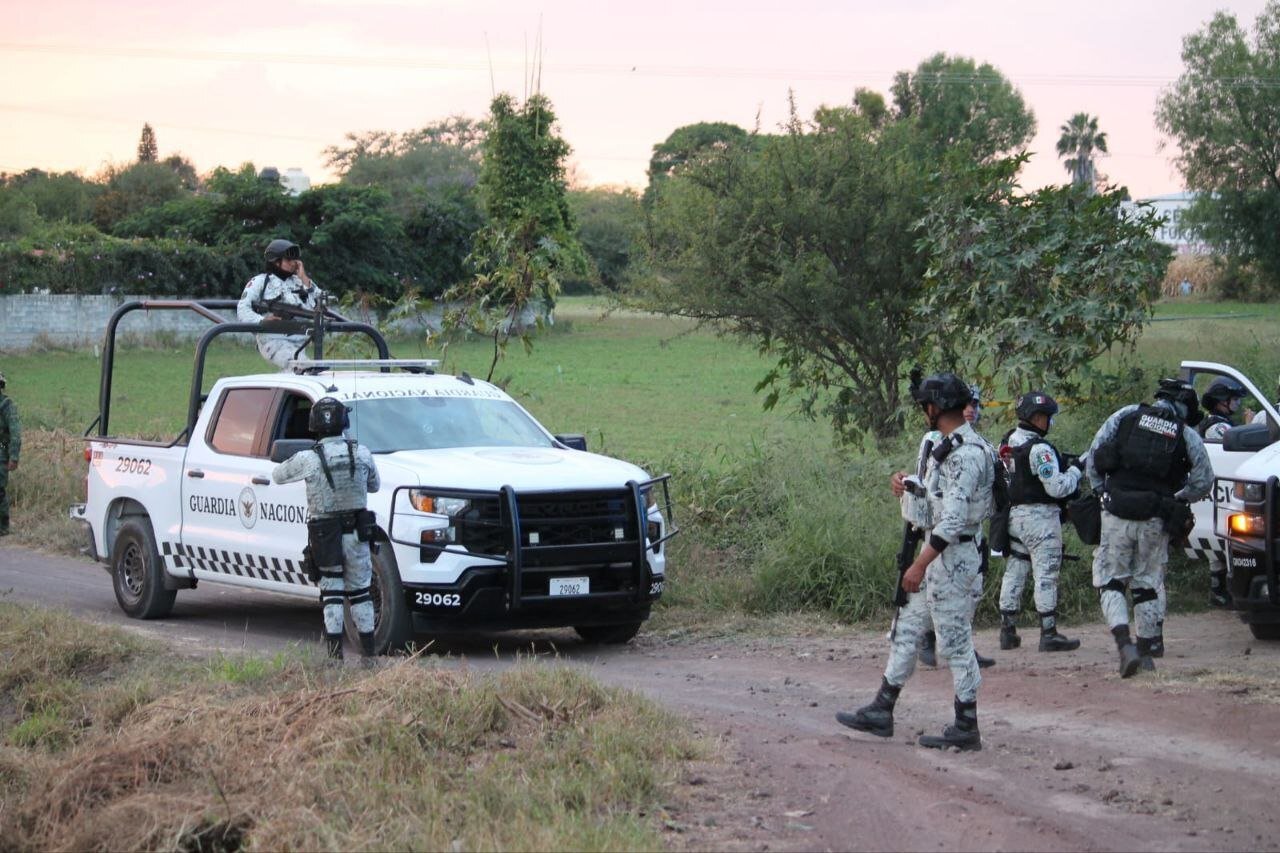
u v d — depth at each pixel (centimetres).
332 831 801
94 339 7369
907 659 1028
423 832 795
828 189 2272
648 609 1457
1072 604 1661
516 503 1357
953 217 2075
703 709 1150
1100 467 1286
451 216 8581
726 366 7019
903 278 2277
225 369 6212
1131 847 798
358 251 8256
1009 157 2156
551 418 4269
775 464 1953
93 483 1791
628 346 8525
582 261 2450
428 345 2253
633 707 1054
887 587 1611
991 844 796
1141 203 2070
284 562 1476
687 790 894
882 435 2309
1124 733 1051
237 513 1551
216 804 866
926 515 1010
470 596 1352
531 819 818
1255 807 870
